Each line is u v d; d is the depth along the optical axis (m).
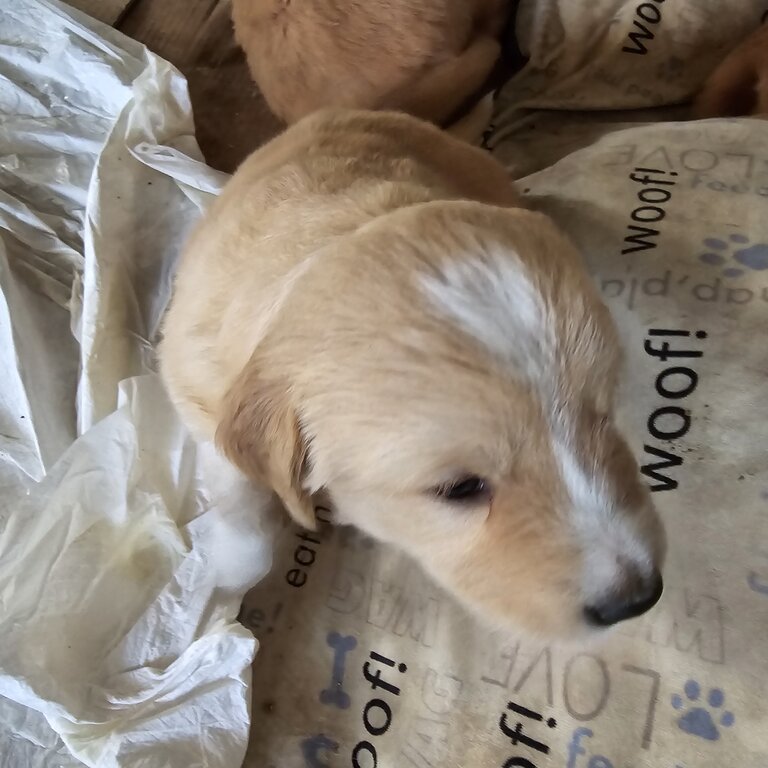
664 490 0.30
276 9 0.43
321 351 0.21
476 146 0.42
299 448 0.22
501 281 0.20
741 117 0.38
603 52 0.44
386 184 0.27
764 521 0.28
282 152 0.32
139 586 0.33
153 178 0.43
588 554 0.21
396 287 0.20
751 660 0.27
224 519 0.33
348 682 0.31
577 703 0.28
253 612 0.33
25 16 0.47
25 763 0.31
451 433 0.20
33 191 0.44
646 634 0.28
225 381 0.26
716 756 0.26
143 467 0.35
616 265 0.34
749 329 0.31
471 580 0.23
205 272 0.29
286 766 0.30
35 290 0.41
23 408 0.38
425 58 0.42
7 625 0.31
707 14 0.43
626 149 0.37
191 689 0.31
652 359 0.32
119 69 0.46
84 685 0.31
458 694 0.30
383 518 0.24
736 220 0.33
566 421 0.21
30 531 0.34
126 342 0.40
